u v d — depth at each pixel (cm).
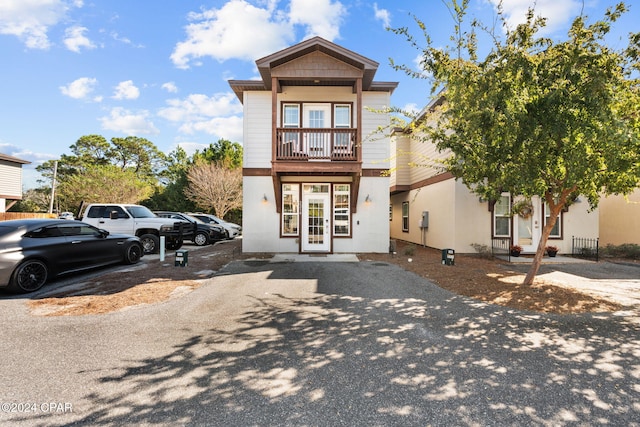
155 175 4638
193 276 771
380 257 1096
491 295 612
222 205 2342
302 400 264
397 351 365
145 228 1205
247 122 1189
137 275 777
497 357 350
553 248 1145
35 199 3622
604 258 1136
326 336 410
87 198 2402
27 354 352
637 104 504
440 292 636
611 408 254
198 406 255
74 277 752
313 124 1198
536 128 491
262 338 402
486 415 244
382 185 1204
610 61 471
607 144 466
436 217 1337
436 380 298
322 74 1066
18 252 605
